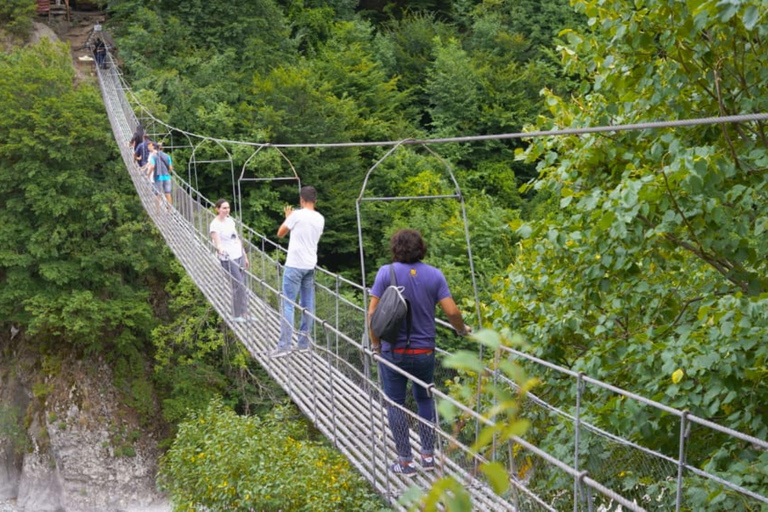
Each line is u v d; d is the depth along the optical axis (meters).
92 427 23.52
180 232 16.80
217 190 30.12
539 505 5.27
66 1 38.34
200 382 24.48
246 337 10.76
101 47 33.53
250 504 12.57
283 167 29.22
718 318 5.75
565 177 7.70
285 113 29.45
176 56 33.09
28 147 25.08
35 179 25.14
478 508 5.12
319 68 34.00
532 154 8.42
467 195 30.70
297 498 12.59
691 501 5.02
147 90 29.86
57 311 24.45
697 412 6.05
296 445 13.98
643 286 7.15
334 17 38.59
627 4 7.27
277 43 34.94
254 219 28.62
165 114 29.52
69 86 27.09
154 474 23.55
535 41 37.47
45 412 23.73
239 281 11.31
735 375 5.77
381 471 6.88
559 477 5.61
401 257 6.10
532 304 7.96
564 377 7.60
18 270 24.84
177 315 26.30
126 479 23.28
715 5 4.80
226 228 12.02
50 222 25.22
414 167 30.50
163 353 24.17
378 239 29.09
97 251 25.14
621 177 7.68
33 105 25.69
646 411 5.93
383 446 6.81
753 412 5.75
